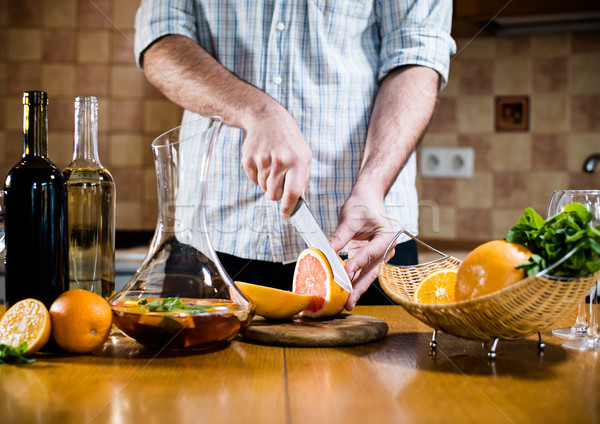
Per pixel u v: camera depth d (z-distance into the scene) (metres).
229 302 0.70
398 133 1.07
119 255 1.99
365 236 0.96
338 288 0.80
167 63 1.10
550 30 2.28
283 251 1.22
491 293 0.62
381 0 1.21
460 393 0.54
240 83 1.03
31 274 0.71
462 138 2.48
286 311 0.79
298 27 1.19
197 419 0.47
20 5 2.46
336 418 0.47
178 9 1.16
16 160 2.49
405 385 0.56
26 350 0.64
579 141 2.41
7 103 2.48
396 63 1.13
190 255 0.71
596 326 0.77
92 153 0.79
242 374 0.60
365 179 1.00
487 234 2.48
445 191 2.50
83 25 2.48
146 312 0.66
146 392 0.54
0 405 0.50
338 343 0.72
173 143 0.70
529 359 0.66
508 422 0.46
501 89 2.45
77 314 0.66
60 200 0.72
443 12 1.18
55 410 0.49
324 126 1.22
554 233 0.63
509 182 2.46
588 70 2.38
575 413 0.48
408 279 0.81
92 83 2.50
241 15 1.19
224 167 1.23
